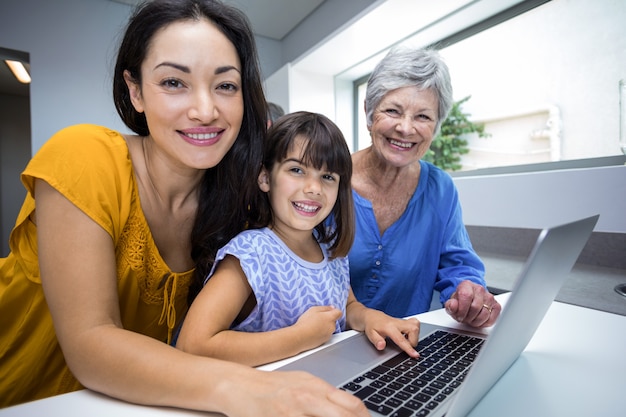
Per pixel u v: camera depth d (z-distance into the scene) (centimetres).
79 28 242
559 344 60
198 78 54
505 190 144
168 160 63
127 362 41
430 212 108
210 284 64
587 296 89
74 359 44
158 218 68
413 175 111
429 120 98
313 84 259
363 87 267
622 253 122
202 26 54
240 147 71
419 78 93
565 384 47
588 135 171
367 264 105
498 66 219
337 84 268
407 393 44
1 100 420
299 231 81
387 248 106
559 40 178
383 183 109
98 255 49
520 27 193
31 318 65
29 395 69
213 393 39
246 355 52
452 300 69
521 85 210
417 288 110
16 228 60
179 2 53
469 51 222
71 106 241
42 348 66
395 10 174
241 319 76
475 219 156
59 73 238
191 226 75
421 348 58
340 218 86
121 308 68
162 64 53
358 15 182
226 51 55
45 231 49
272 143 78
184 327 57
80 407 41
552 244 36
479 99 241
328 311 63
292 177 76
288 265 75
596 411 41
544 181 132
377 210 109
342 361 54
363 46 215
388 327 62
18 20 227
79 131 57
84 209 50
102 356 42
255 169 72
